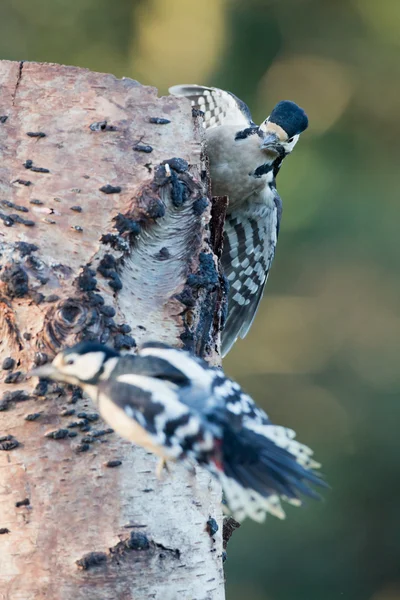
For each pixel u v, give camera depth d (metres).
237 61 23.56
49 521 8.74
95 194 9.72
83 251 9.40
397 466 23.58
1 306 9.05
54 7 23.27
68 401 8.90
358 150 24.36
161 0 23.20
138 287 9.56
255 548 22.92
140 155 10.00
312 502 23.22
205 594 9.02
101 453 8.88
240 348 24.41
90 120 10.04
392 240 24.03
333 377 24.14
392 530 23.27
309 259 24.11
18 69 10.20
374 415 23.81
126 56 23.38
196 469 9.12
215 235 10.70
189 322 9.64
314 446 23.77
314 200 23.89
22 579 8.65
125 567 8.71
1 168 9.77
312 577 22.83
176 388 7.46
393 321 24.06
